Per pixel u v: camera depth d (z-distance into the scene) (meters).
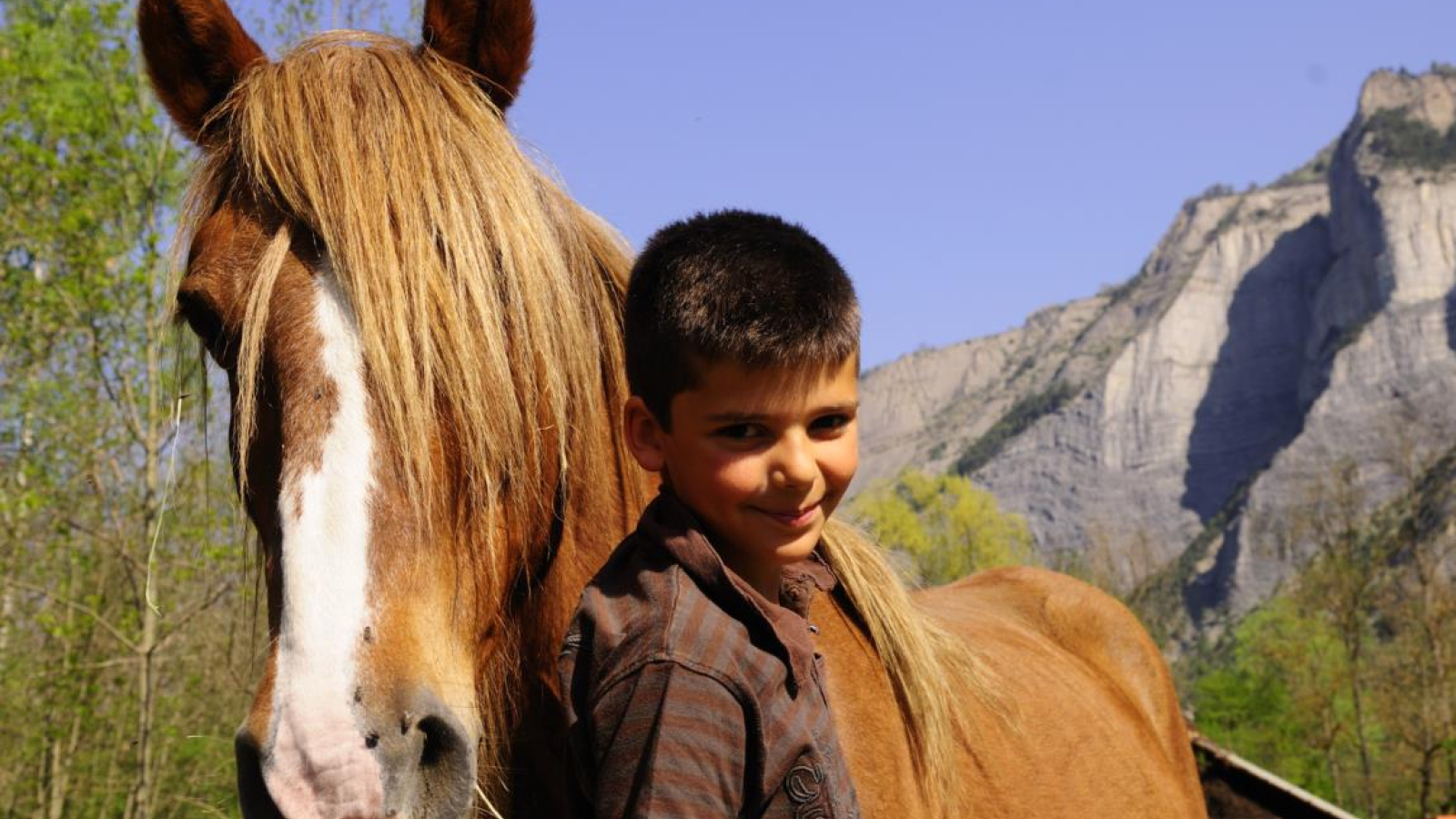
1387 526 70.88
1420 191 136.75
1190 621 119.38
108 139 9.72
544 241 1.71
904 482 48.22
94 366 9.56
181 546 8.30
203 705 10.27
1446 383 122.81
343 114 1.68
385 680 1.39
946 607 3.01
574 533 1.85
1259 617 49.16
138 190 9.85
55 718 10.27
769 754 1.28
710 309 1.32
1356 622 39.56
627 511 1.94
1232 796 4.08
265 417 1.57
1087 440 163.00
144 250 9.64
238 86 1.89
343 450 1.49
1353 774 40.81
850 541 2.09
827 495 1.40
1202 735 4.24
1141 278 197.75
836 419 1.39
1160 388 162.12
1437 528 44.19
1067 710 2.66
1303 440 123.88
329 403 1.51
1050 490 161.38
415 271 1.57
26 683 10.01
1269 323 161.50
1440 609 36.25
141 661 9.13
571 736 1.34
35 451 9.57
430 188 1.63
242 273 1.65
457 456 1.55
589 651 1.35
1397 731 35.94
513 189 1.70
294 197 1.63
